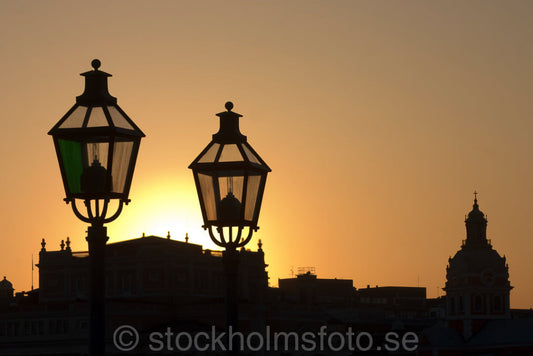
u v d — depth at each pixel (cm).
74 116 4325
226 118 5097
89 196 4278
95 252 4316
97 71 4406
